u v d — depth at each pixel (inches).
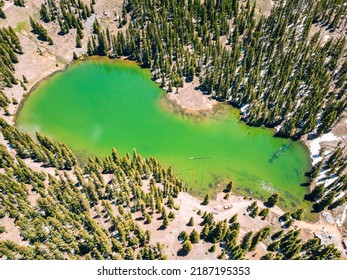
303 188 4030.5
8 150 4168.3
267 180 4133.9
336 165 3909.9
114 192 3518.7
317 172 3956.7
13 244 2851.9
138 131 4758.9
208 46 5423.2
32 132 4731.8
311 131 4542.3
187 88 5295.3
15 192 3410.4
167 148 4532.5
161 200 3570.4
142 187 3799.2
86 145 4576.8
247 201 3848.4
